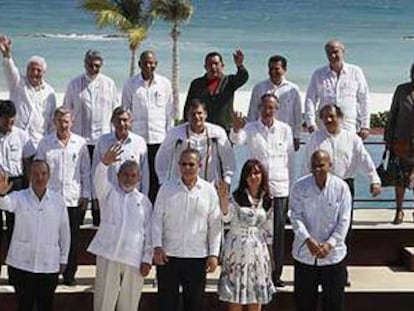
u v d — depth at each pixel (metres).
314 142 8.60
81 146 8.84
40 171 7.87
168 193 7.98
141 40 27.69
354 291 8.95
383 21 66.19
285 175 8.78
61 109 8.75
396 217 9.95
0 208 7.91
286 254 9.60
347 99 9.27
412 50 54.78
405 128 9.66
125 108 9.47
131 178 8.09
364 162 8.60
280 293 8.88
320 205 7.92
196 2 71.81
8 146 8.71
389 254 9.77
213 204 7.99
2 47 9.32
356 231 9.72
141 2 27.61
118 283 8.17
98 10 27.28
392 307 8.97
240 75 9.30
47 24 60.66
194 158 7.91
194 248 8.00
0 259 8.88
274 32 60.28
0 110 8.64
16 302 8.66
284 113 9.48
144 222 8.12
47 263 7.95
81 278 9.15
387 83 44.22
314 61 49.84
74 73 44.44
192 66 46.34
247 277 8.02
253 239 8.04
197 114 8.51
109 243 8.08
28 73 9.36
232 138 8.77
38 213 7.91
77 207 8.81
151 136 9.68
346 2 73.81
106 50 50.56
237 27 61.75
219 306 8.88
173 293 8.08
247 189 8.05
